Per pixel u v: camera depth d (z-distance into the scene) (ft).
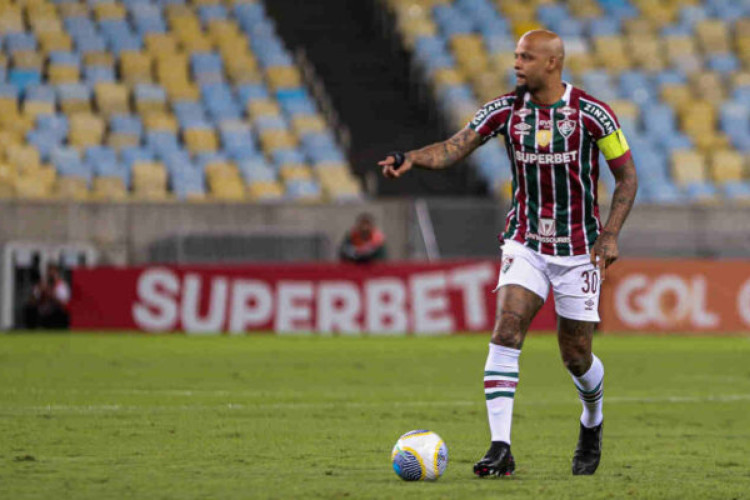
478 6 344.90
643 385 134.72
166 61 304.50
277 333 225.97
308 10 357.41
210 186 273.54
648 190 292.40
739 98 329.31
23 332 229.04
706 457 77.10
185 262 247.29
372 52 343.26
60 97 286.25
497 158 295.69
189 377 138.41
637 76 328.90
